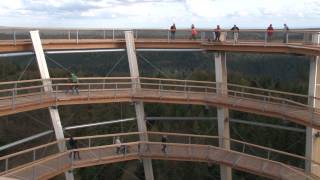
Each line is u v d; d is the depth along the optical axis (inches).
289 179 858.8
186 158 1034.1
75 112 1678.2
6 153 1368.1
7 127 1456.7
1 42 990.4
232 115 1814.7
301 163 1551.4
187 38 1160.2
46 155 1068.5
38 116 1518.2
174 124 1788.9
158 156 1054.4
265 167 943.0
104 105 1710.1
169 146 1098.1
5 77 1579.7
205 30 1131.3
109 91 1116.5
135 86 1150.3
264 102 1035.3
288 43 1011.3
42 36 1070.4
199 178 1578.5
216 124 1673.2
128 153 1054.4
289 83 2127.2
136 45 1176.2
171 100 1086.4
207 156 1026.1
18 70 1678.2
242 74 2245.3
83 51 1112.2
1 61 1753.2
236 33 1078.4
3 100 964.6
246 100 1059.9
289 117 930.7
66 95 1039.0
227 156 1023.0
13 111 910.4
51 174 898.7
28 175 869.2
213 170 1583.4
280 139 1646.2
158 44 1167.6
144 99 1096.8
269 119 1733.5
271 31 1008.2
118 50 1169.4
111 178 1519.4
